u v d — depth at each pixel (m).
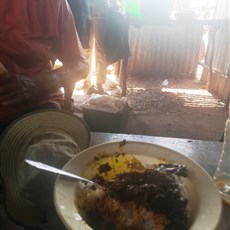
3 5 0.90
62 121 0.67
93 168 0.58
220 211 0.47
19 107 0.89
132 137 0.92
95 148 0.61
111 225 0.46
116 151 0.62
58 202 0.47
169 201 0.46
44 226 0.55
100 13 2.44
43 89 0.90
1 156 0.56
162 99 3.04
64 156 0.57
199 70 3.96
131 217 0.46
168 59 3.59
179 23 2.44
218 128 2.49
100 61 2.87
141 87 3.34
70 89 1.09
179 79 3.65
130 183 0.51
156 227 0.45
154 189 0.47
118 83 3.37
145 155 0.63
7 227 0.56
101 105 2.11
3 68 0.83
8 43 0.93
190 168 0.58
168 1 2.29
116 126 2.14
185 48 3.50
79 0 2.14
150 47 3.48
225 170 0.64
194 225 0.46
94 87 3.15
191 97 3.12
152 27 3.33
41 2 0.99
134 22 2.42
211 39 3.15
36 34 0.99
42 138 0.60
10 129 0.59
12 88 0.81
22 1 0.93
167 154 0.62
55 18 1.02
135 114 2.68
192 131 2.43
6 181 0.56
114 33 2.47
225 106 2.90
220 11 3.04
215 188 0.52
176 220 0.46
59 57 1.14
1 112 0.87
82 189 0.52
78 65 1.06
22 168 0.56
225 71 2.91
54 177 0.54
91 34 2.79
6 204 0.54
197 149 0.86
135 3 2.34
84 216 0.47
